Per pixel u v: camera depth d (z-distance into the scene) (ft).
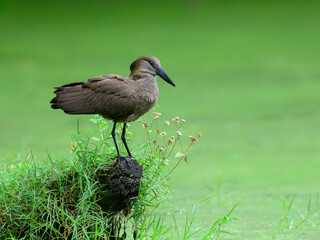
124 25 93.20
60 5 105.60
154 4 105.19
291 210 30.86
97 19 97.30
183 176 37.52
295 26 90.07
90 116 52.03
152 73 24.20
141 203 23.39
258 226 28.30
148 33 88.28
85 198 21.94
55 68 71.26
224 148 44.70
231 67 71.51
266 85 64.80
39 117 53.11
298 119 52.70
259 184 35.68
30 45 82.89
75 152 23.22
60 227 22.63
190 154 43.29
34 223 22.27
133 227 24.07
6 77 68.03
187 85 64.69
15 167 24.52
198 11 100.73
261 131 49.37
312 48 78.95
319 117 53.21
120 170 22.77
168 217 29.37
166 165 25.02
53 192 22.85
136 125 38.55
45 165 23.68
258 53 77.36
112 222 24.31
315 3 102.37
